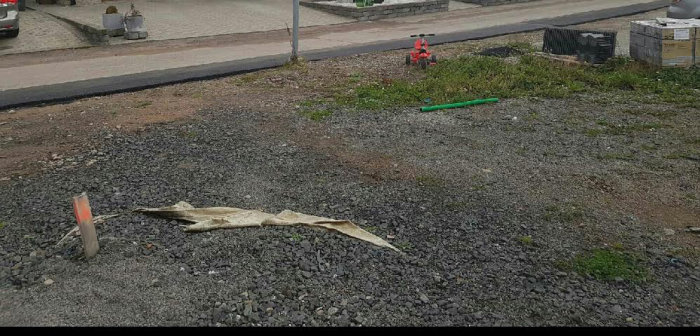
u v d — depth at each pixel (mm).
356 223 4879
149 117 7945
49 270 4145
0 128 7551
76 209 4129
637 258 4438
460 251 4480
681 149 6742
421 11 20266
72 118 7969
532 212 5141
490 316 3729
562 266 4312
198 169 6051
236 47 13609
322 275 4121
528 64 10984
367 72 10750
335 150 6656
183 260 4277
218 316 3654
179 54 12727
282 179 5805
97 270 4133
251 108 8367
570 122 7762
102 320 3615
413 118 7910
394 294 3936
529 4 22516
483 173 5996
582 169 6145
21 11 17516
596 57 10844
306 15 19109
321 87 9656
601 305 3869
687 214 5160
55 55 12758
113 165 6176
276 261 4270
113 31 14906
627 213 5168
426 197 5410
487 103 8641
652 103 8633
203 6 19844
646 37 10609
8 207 5168
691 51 10258
